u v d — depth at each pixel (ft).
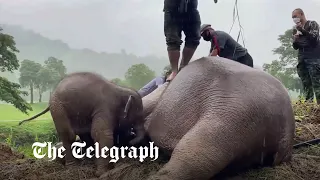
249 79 10.61
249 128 10.06
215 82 10.79
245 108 10.07
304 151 12.39
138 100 12.09
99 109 11.52
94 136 11.48
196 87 11.05
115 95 11.84
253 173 10.68
